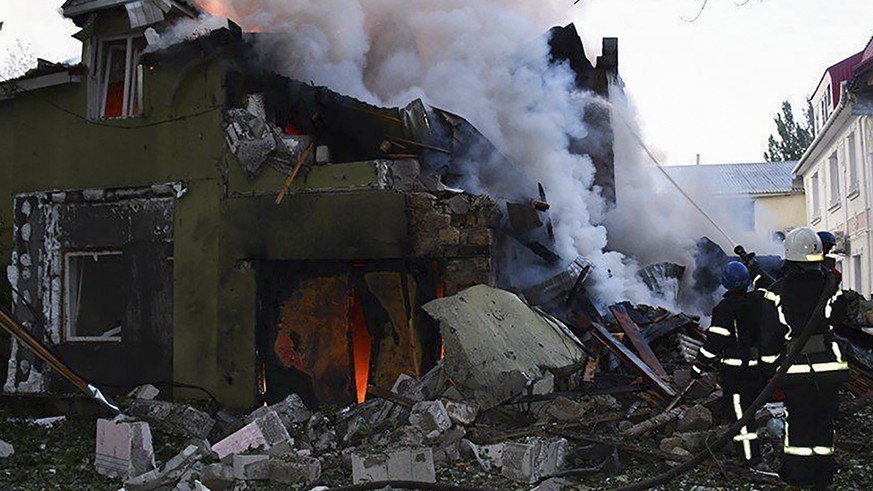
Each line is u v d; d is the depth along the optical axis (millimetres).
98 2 10172
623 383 7828
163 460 7113
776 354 5324
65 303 10430
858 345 8719
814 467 4969
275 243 9094
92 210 10242
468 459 6645
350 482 6207
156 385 9695
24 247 10609
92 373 10086
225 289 9281
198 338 9422
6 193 11102
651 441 6672
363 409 7637
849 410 7199
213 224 9414
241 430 7156
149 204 9883
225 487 6316
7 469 6898
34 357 10367
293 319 9188
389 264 8992
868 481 5555
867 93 15641
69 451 7406
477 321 7660
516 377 7195
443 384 7633
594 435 6785
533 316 8094
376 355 8938
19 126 10727
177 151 9703
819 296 5102
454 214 8711
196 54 9500
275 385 9148
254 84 9750
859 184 18984
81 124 10344
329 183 8984
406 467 5930
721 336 6066
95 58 10484
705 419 6789
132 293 9914
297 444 7445
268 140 9188
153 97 9852
